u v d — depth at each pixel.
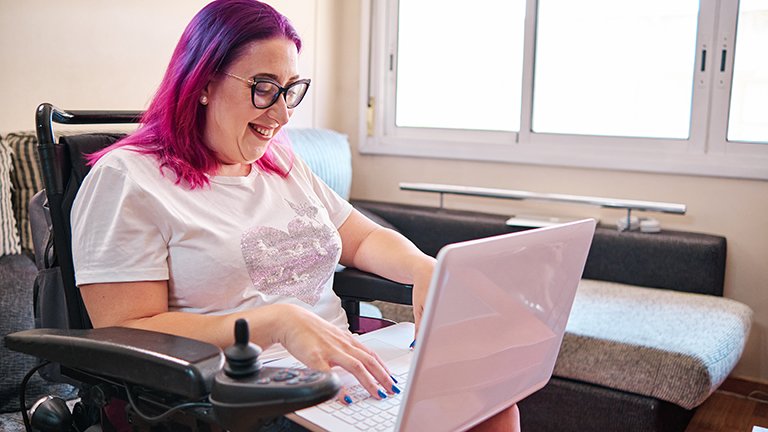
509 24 2.54
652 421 1.47
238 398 0.60
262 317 0.79
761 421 1.90
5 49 1.61
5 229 1.43
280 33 0.99
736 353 1.61
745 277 2.17
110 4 1.86
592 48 2.40
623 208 2.18
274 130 1.04
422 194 2.75
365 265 1.20
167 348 0.70
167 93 1.00
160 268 0.89
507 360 0.77
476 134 2.66
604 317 1.73
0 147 1.48
